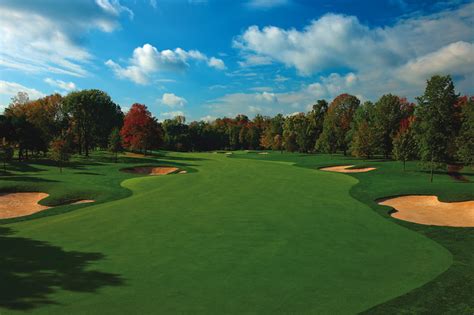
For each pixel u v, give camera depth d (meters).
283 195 29.94
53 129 83.31
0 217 25.78
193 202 26.61
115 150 72.56
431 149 42.19
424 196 29.47
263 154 113.44
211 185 36.66
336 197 29.02
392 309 9.64
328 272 12.41
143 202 26.81
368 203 26.81
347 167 58.22
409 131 50.41
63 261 13.36
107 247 15.27
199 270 12.43
